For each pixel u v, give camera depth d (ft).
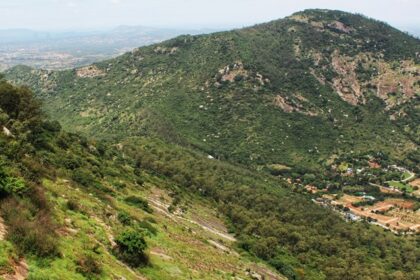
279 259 297.33
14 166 126.00
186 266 144.05
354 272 319.47
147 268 117.19
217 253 205.77
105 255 104.01
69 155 223.30
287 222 412.36
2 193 93.97
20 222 84.84
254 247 295.07
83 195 152.87
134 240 115.24
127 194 232.94
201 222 294.05
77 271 84.23
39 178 136.56
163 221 210.59
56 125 275.18
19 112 209.36
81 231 108.78
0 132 156.66
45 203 104.73
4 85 213.25
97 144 328.49
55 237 92.84
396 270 368.27
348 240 410.93
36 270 75.56
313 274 303.07
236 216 369.09
